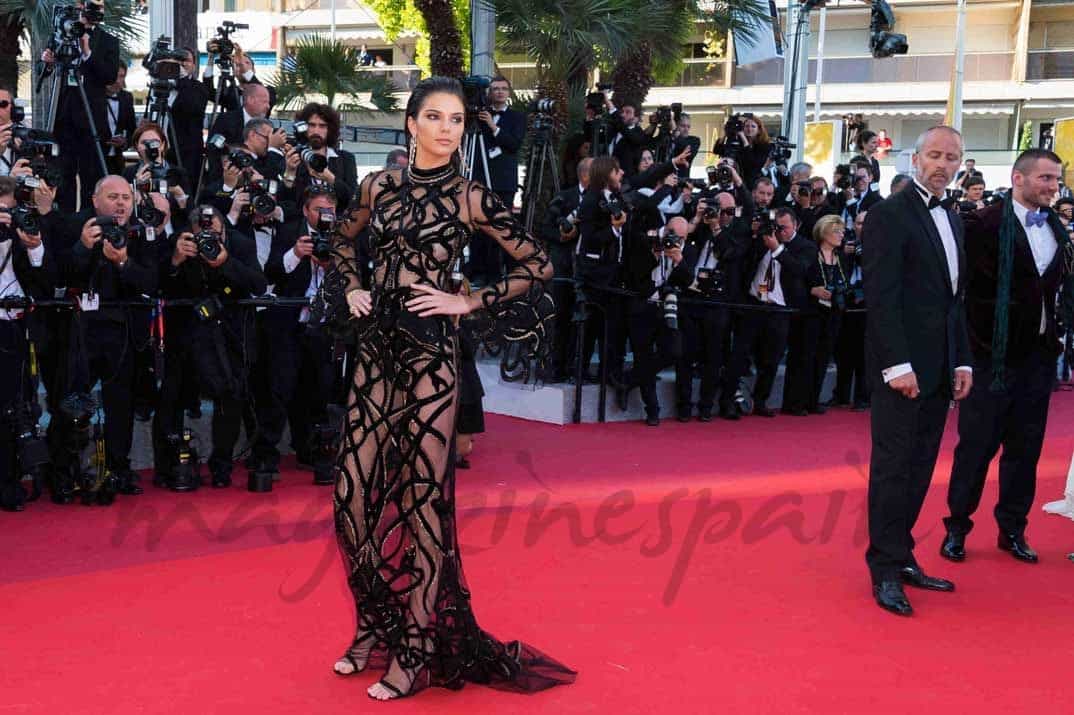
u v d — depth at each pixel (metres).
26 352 6.00
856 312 10.28
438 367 3.73
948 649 4.18
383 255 3.81
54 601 4.51
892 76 29.55
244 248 6.49
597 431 8.78
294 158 7.29
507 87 9.73
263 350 6.72
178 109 8.22
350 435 3.81
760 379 9.88
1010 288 5.27
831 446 8.43
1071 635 4.37
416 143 3.79
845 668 3.96
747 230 9.48
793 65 13.45
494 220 3.84
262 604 4.50
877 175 11.92
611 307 9.11
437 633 3.67
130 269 6.15
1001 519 5.54
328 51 14.91
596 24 10.62
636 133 10.49
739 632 4.29
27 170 6.12
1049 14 28.97
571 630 4.27
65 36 7.75
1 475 6.02
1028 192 5.33
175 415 6.60
